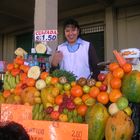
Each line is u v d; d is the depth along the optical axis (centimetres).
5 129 100
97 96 203
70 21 297
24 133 101
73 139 182
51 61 303
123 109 189
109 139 181
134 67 229
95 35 1078
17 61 271
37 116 218
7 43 1384
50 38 338
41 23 529
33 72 243
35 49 277
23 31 1313
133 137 190
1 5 1052
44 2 530
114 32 991
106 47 1005
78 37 307
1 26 1314
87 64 297
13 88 261
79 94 210
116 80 201
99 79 221
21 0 991
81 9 1054
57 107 212
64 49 303
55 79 228
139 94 194
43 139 190
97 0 942
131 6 977
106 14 1003
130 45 977
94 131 188
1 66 331
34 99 227
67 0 975
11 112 220
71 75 240
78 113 205
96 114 189
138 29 965
